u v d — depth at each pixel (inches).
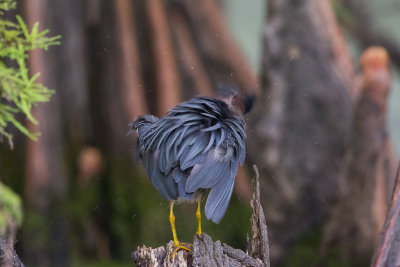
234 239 582.6
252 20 1192.8
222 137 197.2
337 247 526.9
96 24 638.5
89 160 622.2
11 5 215.0
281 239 584.1
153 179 196.4
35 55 584.4
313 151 604.4
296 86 620.7
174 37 674.8
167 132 198.4
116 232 615.5
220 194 192.1
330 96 615.5
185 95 669.3
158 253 192.4
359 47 865.5
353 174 512.4
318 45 626.5
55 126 593.6
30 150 580.4
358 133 504.7
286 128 611.8
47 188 585.3
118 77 647.1
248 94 234.1
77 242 606.9
